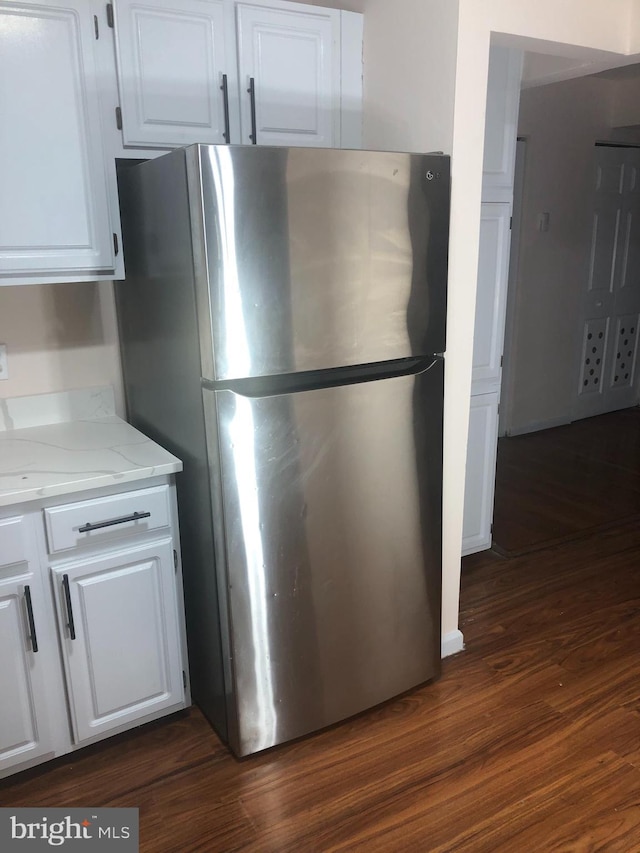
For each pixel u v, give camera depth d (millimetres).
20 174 1754
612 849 1692
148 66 1899
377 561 2076
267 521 1852
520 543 3311
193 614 2117
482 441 3000
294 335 1776
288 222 1698
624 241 5195
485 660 2451
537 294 4758
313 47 2145
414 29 2051
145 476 1845
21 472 1811
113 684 1950
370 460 1982
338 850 1703
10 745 1838
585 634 2598
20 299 2141
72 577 1812
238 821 1790
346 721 2164
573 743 2047
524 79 2762
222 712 2021
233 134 2068
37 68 1722
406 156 1840
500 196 2770
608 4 2213
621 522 3553
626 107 4668
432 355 2086
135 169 1890
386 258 1877
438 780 1918
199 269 1648
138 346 2148
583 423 5289
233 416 1741
